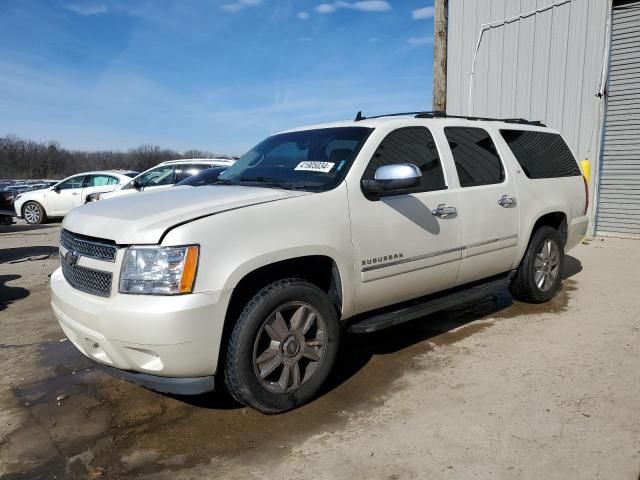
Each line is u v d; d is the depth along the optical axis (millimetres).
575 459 2674
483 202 4426
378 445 2875
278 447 2904
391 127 3979
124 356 2904
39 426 3232
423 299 4250
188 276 2807
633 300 5410
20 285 7109
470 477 2562
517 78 10070
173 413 3336
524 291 5168
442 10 9602
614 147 8977
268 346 3176
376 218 3617
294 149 4230
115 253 2951
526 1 9766
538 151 5316
